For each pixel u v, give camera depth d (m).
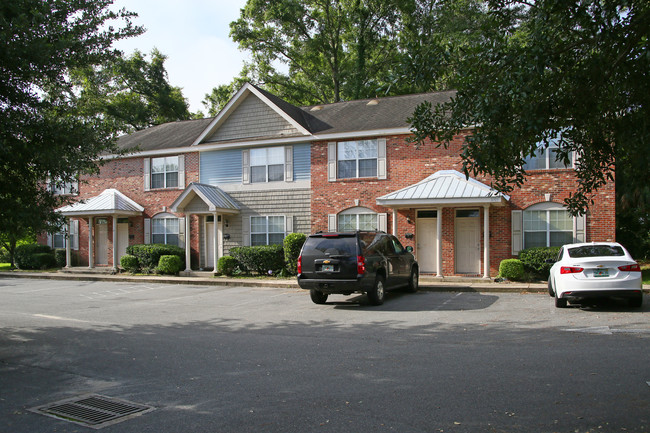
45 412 5.52
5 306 14.19
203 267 23.30
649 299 12.87
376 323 10.49
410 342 8.56
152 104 41.50
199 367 7.27
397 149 19.94
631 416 4.98
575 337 8.60
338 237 12.98
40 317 12.18
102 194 25.33
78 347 8.77
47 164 7.99
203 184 22.17
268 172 22.31
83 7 8.81
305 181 21.56
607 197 17.30
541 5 5.90
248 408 5.46
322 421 5.02
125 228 25.23
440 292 15.76
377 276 13.18
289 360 7.53
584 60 6.17
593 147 6.61
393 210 19.19
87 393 6.18
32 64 8.09
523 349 7.83
